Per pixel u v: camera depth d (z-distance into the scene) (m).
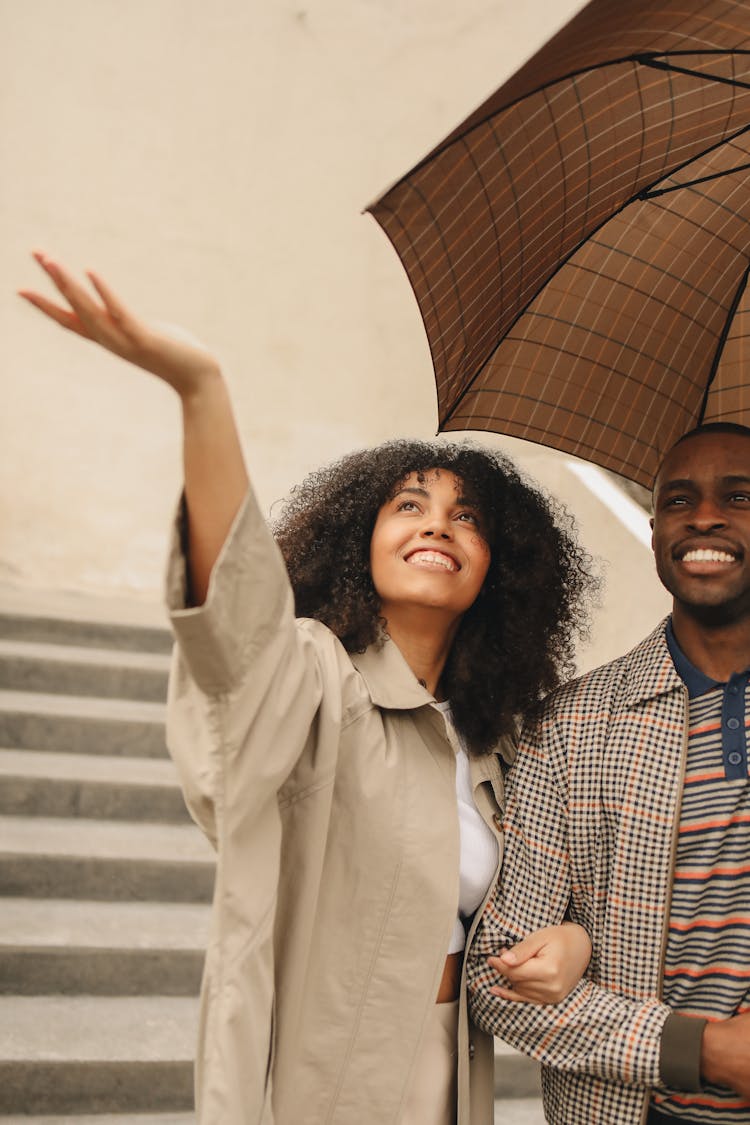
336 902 1.55
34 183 6.88
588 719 1.78
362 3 7.45
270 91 7.28
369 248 7.40
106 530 6.87
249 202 7.21
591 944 1.71
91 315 1.14
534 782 1.79
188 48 7.16
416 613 1.77
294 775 1.52
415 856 1.57
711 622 1.73
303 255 7.28
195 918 3.86
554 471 6.23
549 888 1.74
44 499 6.80
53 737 4.68
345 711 1.60
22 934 3.54
